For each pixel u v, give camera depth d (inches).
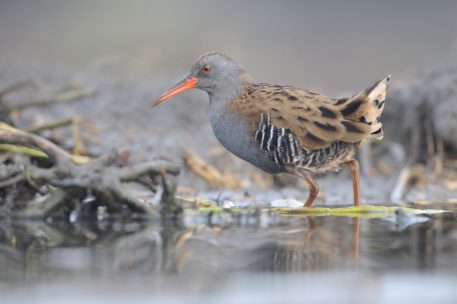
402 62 895.7
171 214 403.2
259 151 461.4
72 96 598.2
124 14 1010.1
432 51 908.6
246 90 476.1
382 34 990.4
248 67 870.4
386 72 868.6
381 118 645.9
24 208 402.0
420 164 614.2
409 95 637.9
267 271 281.4
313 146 445.1
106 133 629.0
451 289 256.5
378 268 285.3
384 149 624.1
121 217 399.9
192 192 523.2
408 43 954.1
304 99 454.9
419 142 622.8
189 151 579.2
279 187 569.6
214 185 556.1
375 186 572.1
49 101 587.8
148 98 729.0
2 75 776.3
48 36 970.7
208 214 410.3
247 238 343.9
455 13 1019.3
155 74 855.7
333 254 309.4
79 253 310.5
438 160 605.3
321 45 953.5
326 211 426.0
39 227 372.8
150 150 600.7
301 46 951.6
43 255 305.9
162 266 288.4
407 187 567.5
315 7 1069.8
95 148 588.1
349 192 550.9
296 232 360.8
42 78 775.7
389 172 600.7
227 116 473.1
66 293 249.4
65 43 946.7
